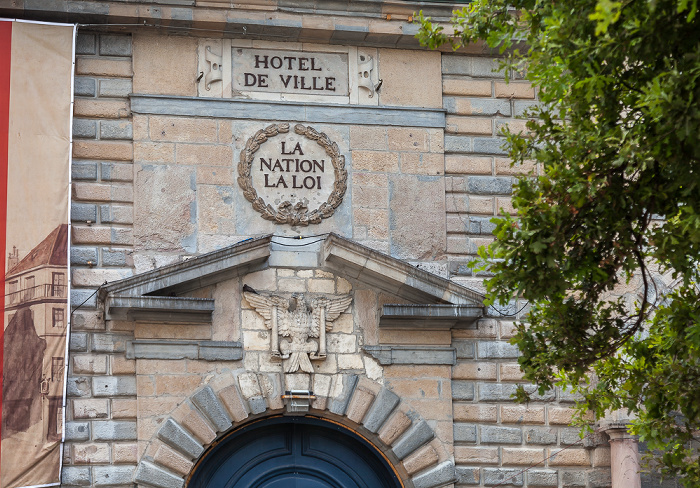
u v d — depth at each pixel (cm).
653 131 2209
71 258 3022
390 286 3119
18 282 2944
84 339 2981
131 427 2962
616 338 2508
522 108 3366
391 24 3281
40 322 2938
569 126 2447
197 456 2969
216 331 3042
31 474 2866
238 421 3009
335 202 3175
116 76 3148
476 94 3344
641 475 3142
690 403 2403
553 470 3167
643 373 2531
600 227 2314
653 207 2331
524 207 2331
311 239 3152
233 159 3156
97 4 3116
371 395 3081
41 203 2992
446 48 3334
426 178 3256
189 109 3161
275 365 3059
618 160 2197
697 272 2492
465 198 3278
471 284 3225
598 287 2436
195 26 3178
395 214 3219
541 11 2423
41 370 2914
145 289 2931
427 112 3294
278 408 3036
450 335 3167
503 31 2538
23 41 3053
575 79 2292
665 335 2500
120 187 3091
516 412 3178
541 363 2514
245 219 3131
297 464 3106
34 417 2889
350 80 3272
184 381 3000
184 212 3103
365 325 3127
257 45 3238
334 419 3095
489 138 3328
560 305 2489
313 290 3120
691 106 2075
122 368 2981
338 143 3225
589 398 2669
